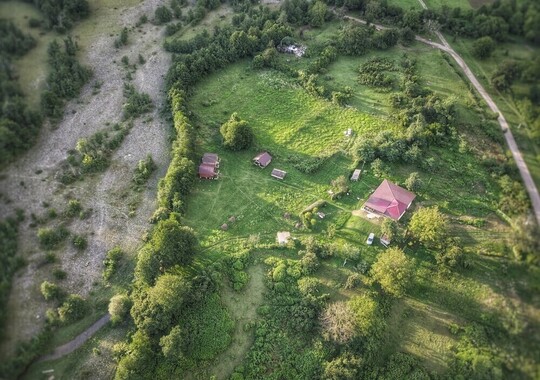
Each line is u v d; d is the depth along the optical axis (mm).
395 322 69125
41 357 64438
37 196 83000
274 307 69375
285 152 93562
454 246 74500
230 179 88000
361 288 71688
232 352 65062
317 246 75312
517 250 75688
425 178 87625
